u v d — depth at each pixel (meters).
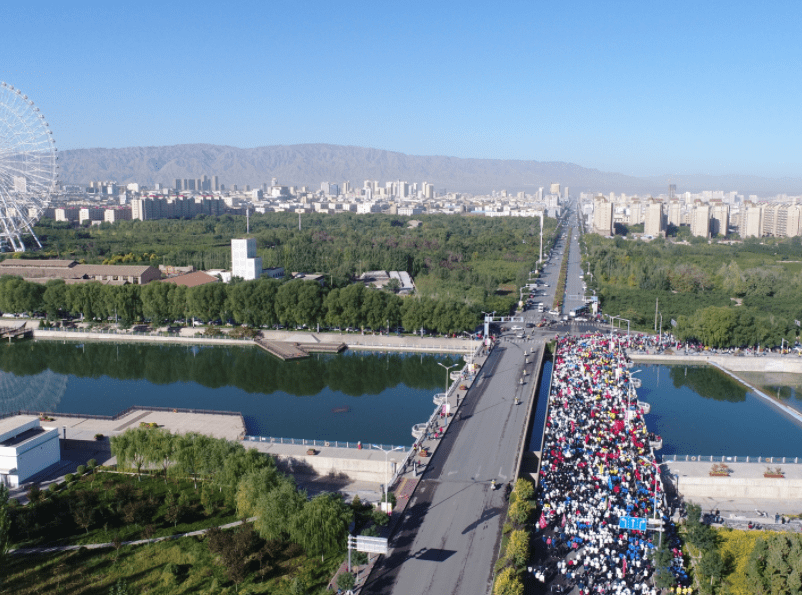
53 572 157.12
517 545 148.25
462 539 159.88
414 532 163.12
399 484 188.12
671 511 191.88
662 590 148.12
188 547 167.25
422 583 142.62
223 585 150.62
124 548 167.62
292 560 158.88
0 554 158.25
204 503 186.38
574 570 150.62
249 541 160.88
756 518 190.00
